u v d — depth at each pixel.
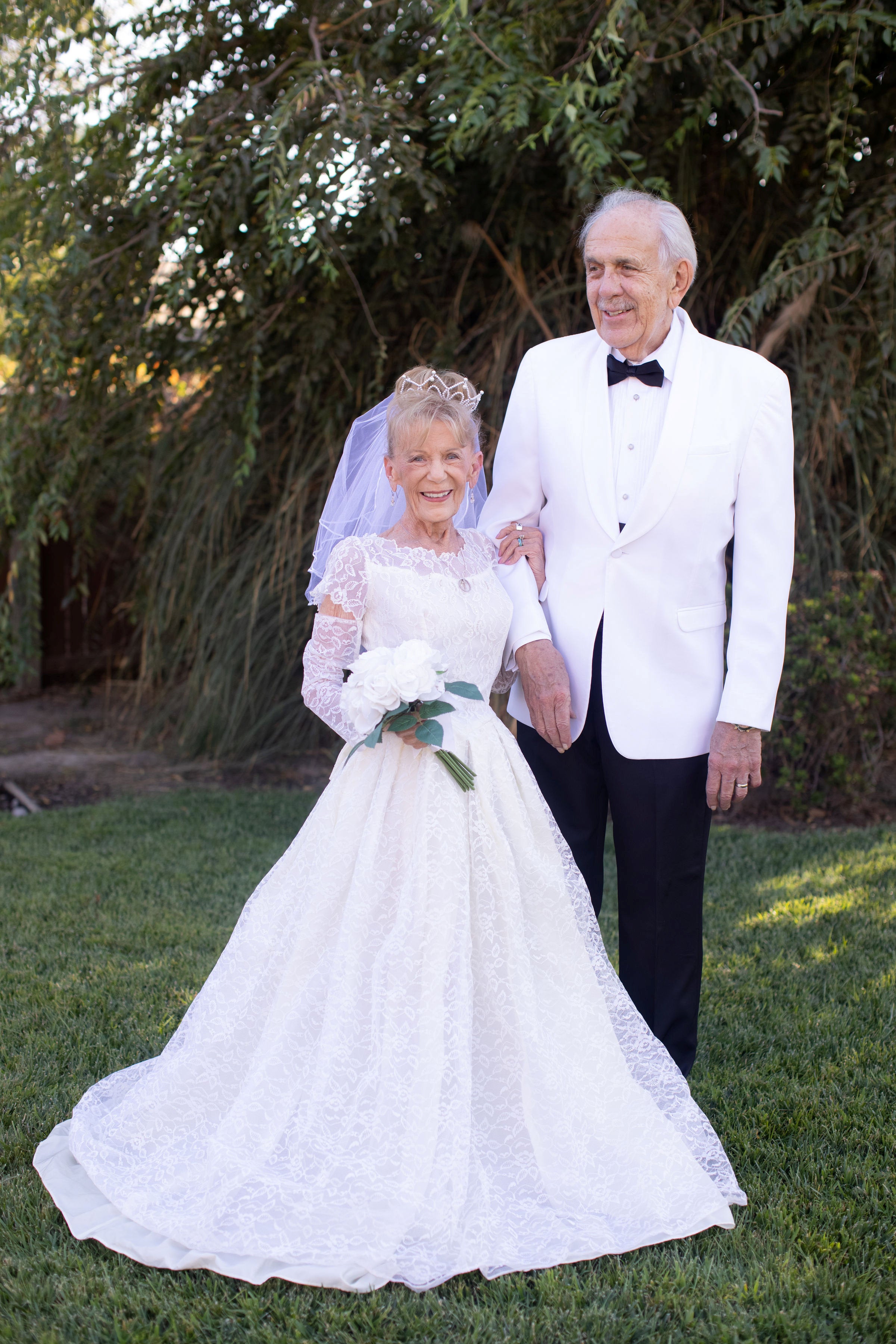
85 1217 2.02
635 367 2.30
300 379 5.52
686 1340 1.72
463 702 2.21
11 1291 1.83
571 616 2.36
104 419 5.65
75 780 5.73
